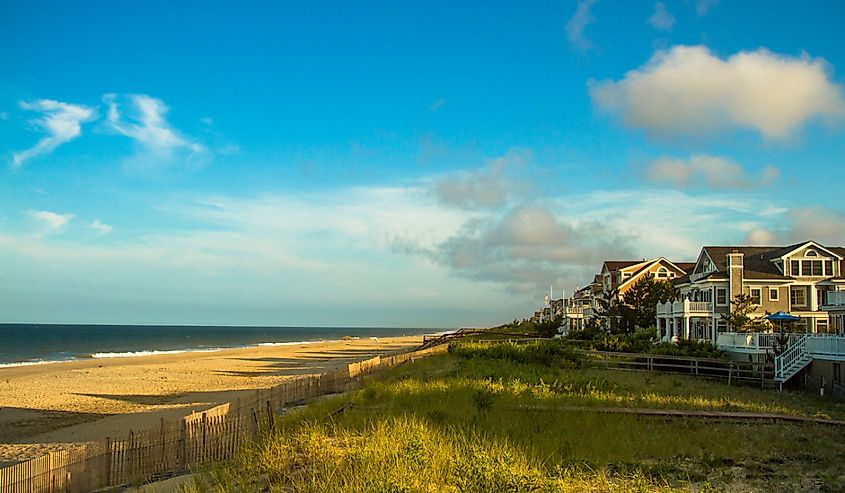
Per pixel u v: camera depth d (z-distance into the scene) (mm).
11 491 11773
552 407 19750
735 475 13422
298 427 16469
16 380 47562
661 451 15125
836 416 23109
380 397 22797
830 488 12484
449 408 19422
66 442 24094
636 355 39719
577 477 12336
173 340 157750
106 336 178500
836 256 51250
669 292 63312
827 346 32031
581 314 85125
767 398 29422
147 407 33750
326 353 94438
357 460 12070
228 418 16562
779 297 51125
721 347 42969
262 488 11922
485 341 57000
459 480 10906
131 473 14195
